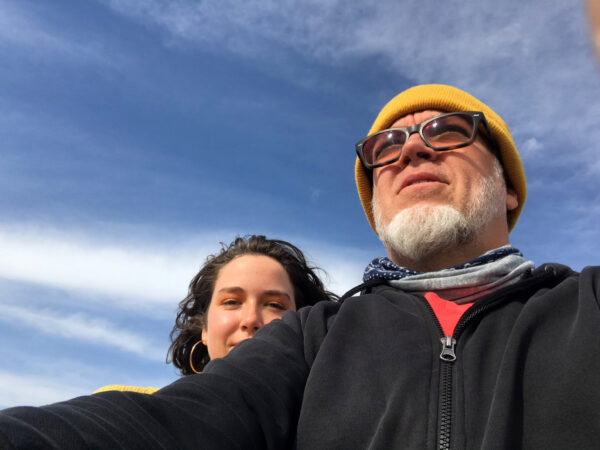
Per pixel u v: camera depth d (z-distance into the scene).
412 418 0.27
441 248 0.44
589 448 0.24
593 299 0.30
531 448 0.25
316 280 0.93
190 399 0.25
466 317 0.32
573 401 0.26
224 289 0.80
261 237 0.91
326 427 0.28
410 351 0.31
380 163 0.49
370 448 0.27
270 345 0.33
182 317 0.96
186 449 0.22
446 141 0.48
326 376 0.31
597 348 0.27
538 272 0.37
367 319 0.35
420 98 0.52
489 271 0.38
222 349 0.76
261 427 0.26
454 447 0.26
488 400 0.27
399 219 0.45
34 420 0.17
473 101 0.53
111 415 0.20
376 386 0.30
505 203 0.50
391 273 0.41
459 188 0.45
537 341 0.29
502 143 0.50
